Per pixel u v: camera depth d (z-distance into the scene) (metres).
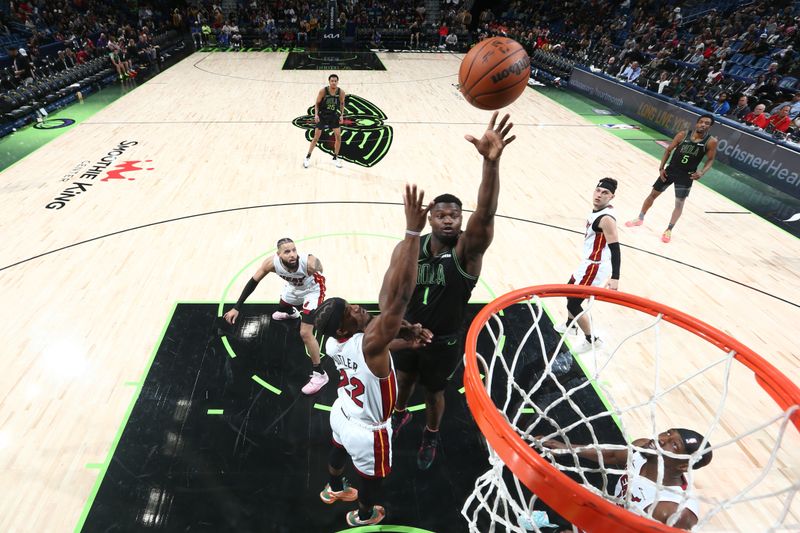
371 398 2.69
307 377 4.30
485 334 4.80
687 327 2.57
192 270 5.65
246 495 3.32
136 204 7.12
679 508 2.12
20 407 3.87
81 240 6.16
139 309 5.00
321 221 6.82
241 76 15.80
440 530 3.16
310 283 4.43
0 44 14.43
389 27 23.91
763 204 8.06
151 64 17.41
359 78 15.99
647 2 19.08
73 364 4.30
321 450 3.66
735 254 6.48
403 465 3.57
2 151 9.07
